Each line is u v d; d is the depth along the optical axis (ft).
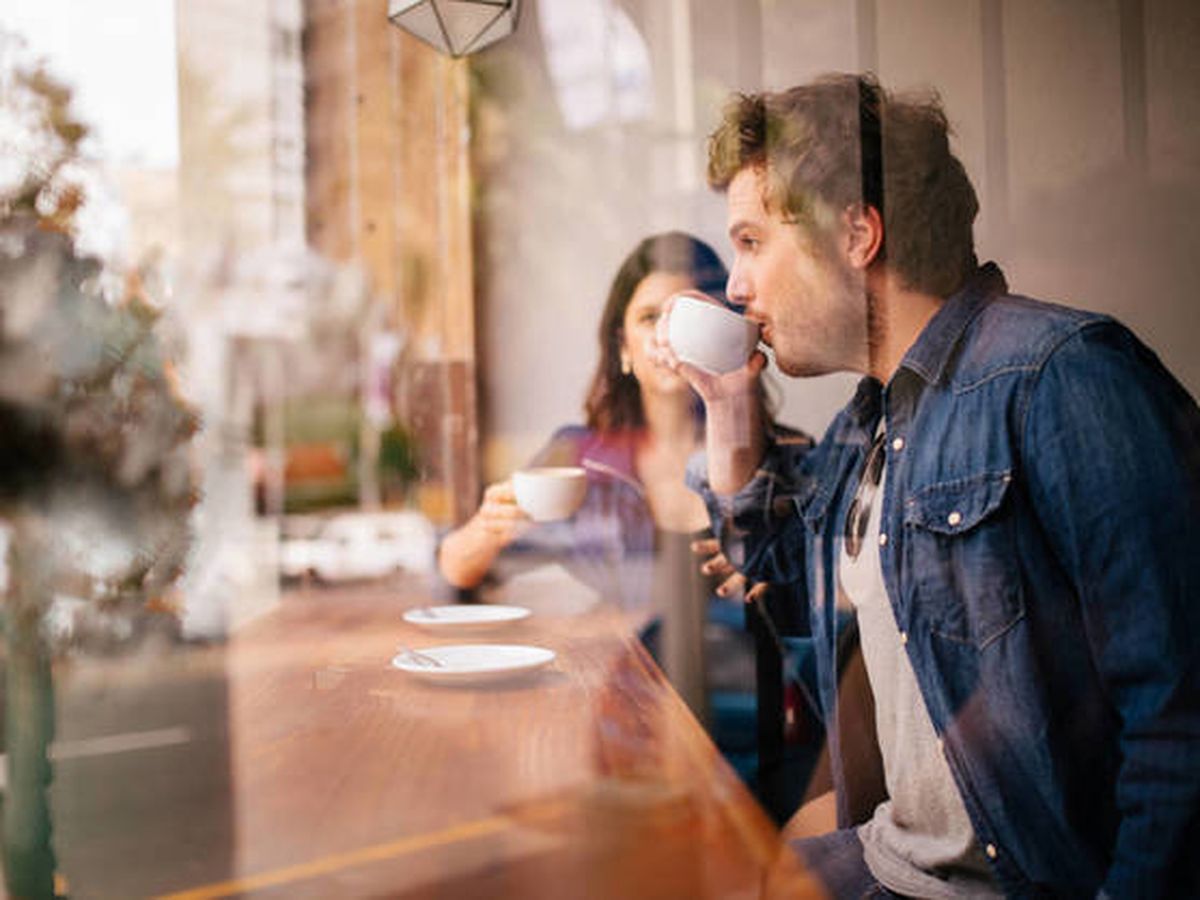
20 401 4.49
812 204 6.01
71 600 3.97
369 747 2.90
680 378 6.90
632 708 3.32
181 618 4.18
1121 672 3.95
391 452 5.65
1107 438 4.03
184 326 5.29
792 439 6.02
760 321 6.02
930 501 4.49
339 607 4.80
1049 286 6.14
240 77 6.73
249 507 4.94
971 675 4.38
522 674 3.77
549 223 8.52
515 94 8.70
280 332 5.73
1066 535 4.12
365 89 7.48
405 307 7.52
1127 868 3.86
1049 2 6.30
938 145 6.08
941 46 6.28
